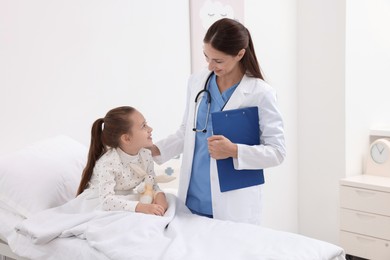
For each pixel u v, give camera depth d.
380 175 3.12
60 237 1.50
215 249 1.36
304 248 1.36
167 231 1.49
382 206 2.81
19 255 1.56
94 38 2.29
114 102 2.38
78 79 2.24
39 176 1.76
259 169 1.73
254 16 3.06
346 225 3.00
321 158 3.29
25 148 1.92
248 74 1.74
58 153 1.91
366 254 2.91
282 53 3.27
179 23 2.65
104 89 2.34
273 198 3.28
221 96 1.74
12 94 2.03
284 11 3.26
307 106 3.35
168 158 1.87
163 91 2.59
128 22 2.42
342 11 3.08
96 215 1.53
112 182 1.63
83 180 1.73
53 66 2.15
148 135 1.73
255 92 1.70
